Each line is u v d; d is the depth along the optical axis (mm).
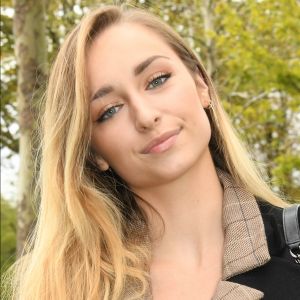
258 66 9422
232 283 2154
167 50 2348
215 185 2363
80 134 2410
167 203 2359
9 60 12672
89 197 2545
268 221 2283
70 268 2492
